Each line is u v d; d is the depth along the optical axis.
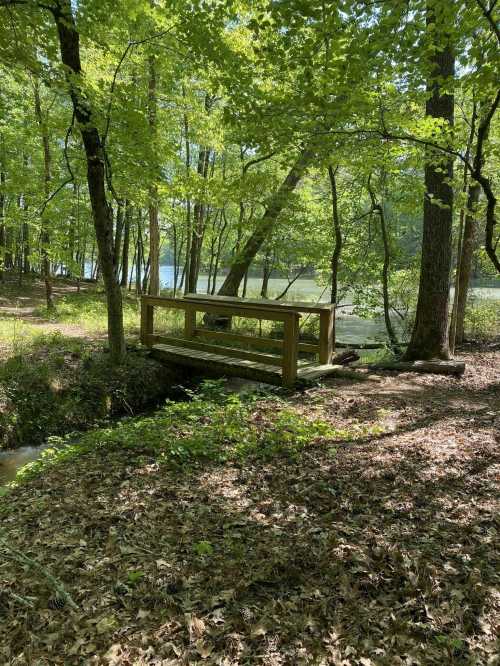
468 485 3.92
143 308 9.46
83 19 6.18
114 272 8.22
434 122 5.44
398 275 13.66
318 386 7.31
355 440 5.05
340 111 4.83
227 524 3.48
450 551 3.02
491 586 2.66
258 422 5.73
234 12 5.92
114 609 2.62
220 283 36.62
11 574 2.91
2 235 19.45
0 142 13.77
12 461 6.04
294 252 13.38
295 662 2.24
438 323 8.88
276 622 2.49
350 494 3.87
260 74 6.01
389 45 3.98
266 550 3.12
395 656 2.24
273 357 7.59
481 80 3.88
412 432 5.25
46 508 3.78
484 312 15.16
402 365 8.57
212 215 19.36
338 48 4.18
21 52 5.99
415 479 4.07
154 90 10.28
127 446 5.11
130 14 6.27
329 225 13.37
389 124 5.47
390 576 2.80
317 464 4.49
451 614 2.48
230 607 2.62
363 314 13.03
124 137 7.36
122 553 3.13
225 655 2.30
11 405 6.77
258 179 10.17
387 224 13.32
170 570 2.94
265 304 9.16
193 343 8.77
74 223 15.73
